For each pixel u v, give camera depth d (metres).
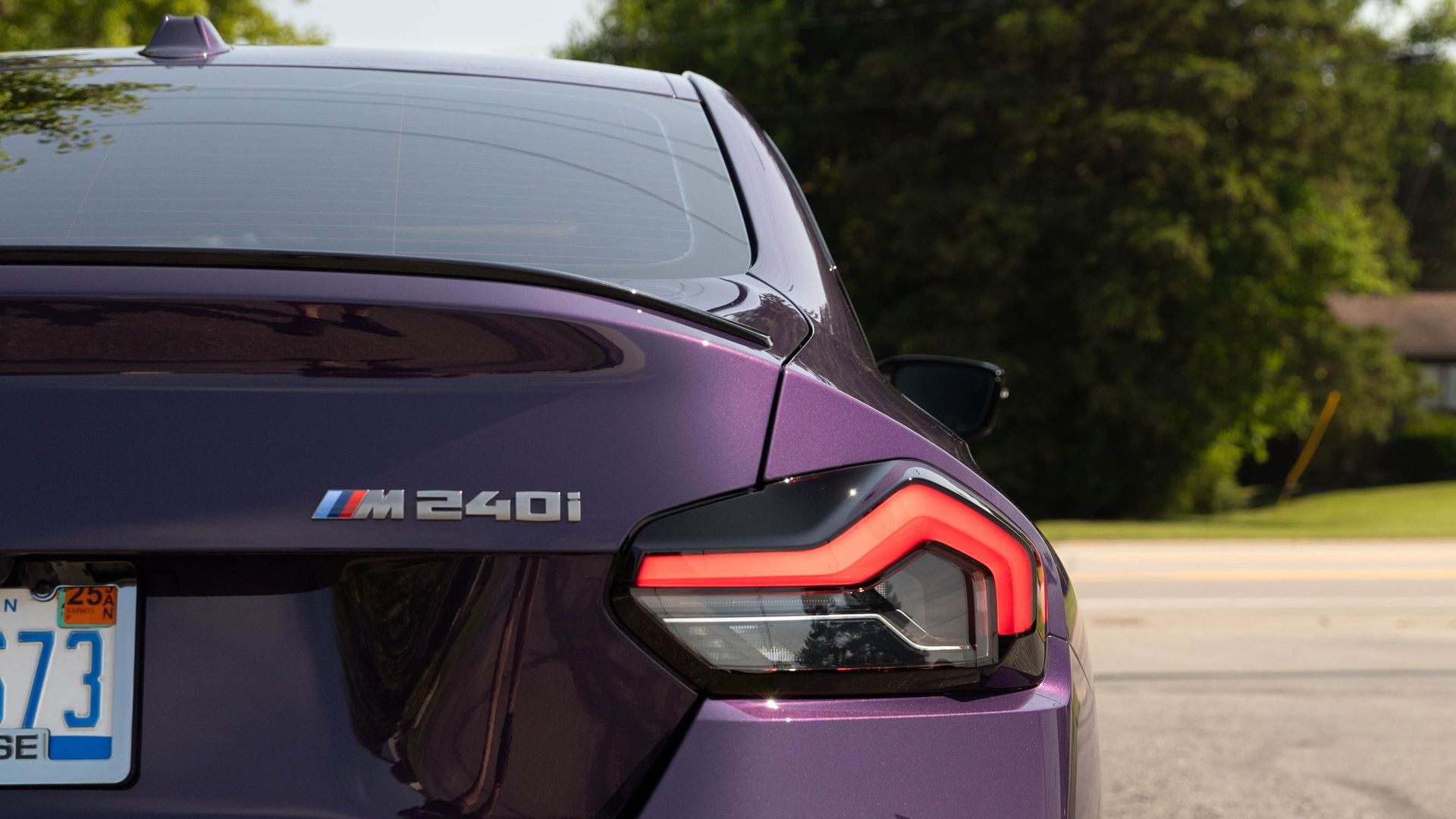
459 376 1.18
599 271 1.51
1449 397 48.81
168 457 1.13
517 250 1.54
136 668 1.13
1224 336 28.55
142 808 1.12
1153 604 9.41
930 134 28.42
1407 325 49.97
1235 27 27.20
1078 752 1.28
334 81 1.93
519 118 1.87
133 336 1.16
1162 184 26.62
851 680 1.16
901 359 2.39
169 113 1.79
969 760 1.17
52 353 1.15
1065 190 27.45
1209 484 31.72
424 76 1.98
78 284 1.17
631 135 1.87
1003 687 1.22
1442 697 5.59
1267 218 26.94
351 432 1.15
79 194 1.57
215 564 1.14
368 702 1.14
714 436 1.20
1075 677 1.34
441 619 1.14
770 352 1.30
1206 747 4.63
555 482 1.16
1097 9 26.86
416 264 1.22
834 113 30.16
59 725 1.12
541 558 1.15
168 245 1.48
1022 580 1.24
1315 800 3.98
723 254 1.59
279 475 1.14
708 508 1.17
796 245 1.67
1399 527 22.33
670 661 1.14
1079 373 26.72
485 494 1.15
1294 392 29.25
